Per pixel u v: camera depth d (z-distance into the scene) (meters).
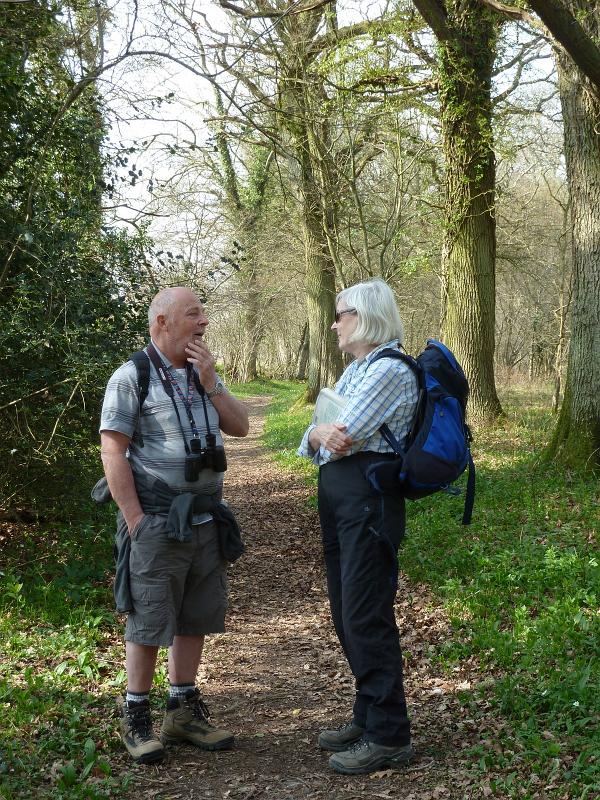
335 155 17.30
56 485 7.66
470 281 15.20
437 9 13.95
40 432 7.26
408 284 25.05
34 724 3.91
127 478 3.63
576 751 3.50
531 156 19.67
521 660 4.59
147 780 3.53
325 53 16.08
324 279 23.55
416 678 4.86
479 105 14.55
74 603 6.10
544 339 26.72
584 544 7.10
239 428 3.91
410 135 16.31
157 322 3.75
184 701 3.95
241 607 7.08
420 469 3.39
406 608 6.34
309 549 9.37
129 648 3.72
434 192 17.92
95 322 7.20
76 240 7.30
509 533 7.82
